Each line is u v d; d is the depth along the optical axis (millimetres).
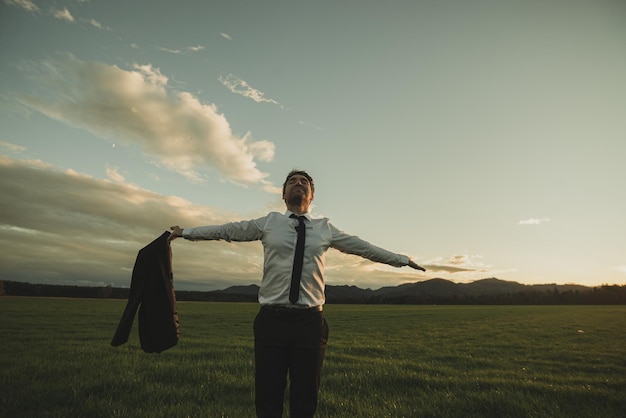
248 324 26656
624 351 14312
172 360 10117
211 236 3861
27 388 6570
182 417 5219
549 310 59469
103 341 14359
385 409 5801
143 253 3996
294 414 3400
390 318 38094
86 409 5453
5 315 28656
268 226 3693
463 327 26703
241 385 7121
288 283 3432
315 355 3402
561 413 5746
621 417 5680
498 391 6969
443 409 5906
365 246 3863
